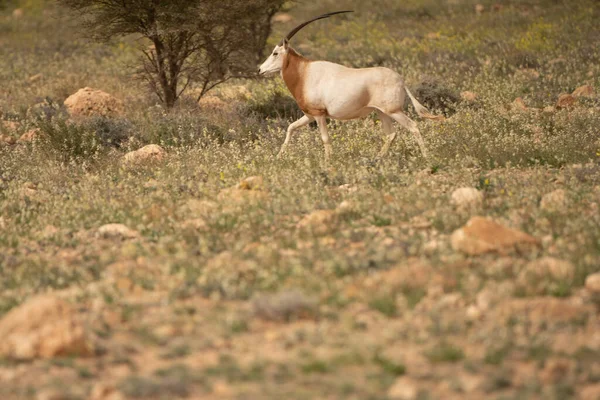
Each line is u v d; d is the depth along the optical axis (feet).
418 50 346.33
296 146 167.73
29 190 147.33
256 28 315.99
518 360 68.74
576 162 150.71
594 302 80.94
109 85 290.56
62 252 108.37
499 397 60.85
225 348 72.49
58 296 88.22
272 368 67.15
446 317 77.97
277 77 278.87
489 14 435.12
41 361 71.05
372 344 70.74
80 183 148.56
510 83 257.96
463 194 119.34
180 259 97.86
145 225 118.62
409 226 110.11
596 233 100.63
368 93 153.48
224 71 246.47
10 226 120.98
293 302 78.59
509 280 86.63
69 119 225.35
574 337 72.95
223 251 102.58
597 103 220.02
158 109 236.02
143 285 90.33
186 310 81.87
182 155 169.89
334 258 93.56
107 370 68.95
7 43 443.73
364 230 107.45
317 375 65.72
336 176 140.36
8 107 257.34
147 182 147.74
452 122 188.14
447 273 88.22
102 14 234.38
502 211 115.55
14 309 78.48
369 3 490.49
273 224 112.88
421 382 64.44
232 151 162.81
